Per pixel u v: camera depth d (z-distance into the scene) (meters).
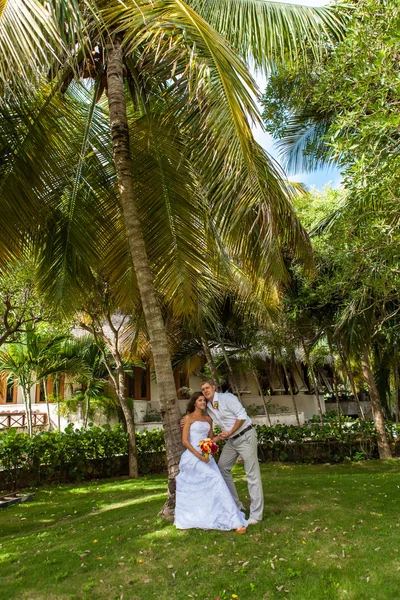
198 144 5.98
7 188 6.82
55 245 7.89
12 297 10.27
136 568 4.05
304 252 6.77
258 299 11.69
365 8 5.37
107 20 5.26
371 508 5.62
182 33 4.52
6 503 8.70
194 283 7.49
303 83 8.05
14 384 18.70
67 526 6.22
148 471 12.53
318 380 24.70
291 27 6.16
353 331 12.30
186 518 4.86
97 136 7.91
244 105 4.65
